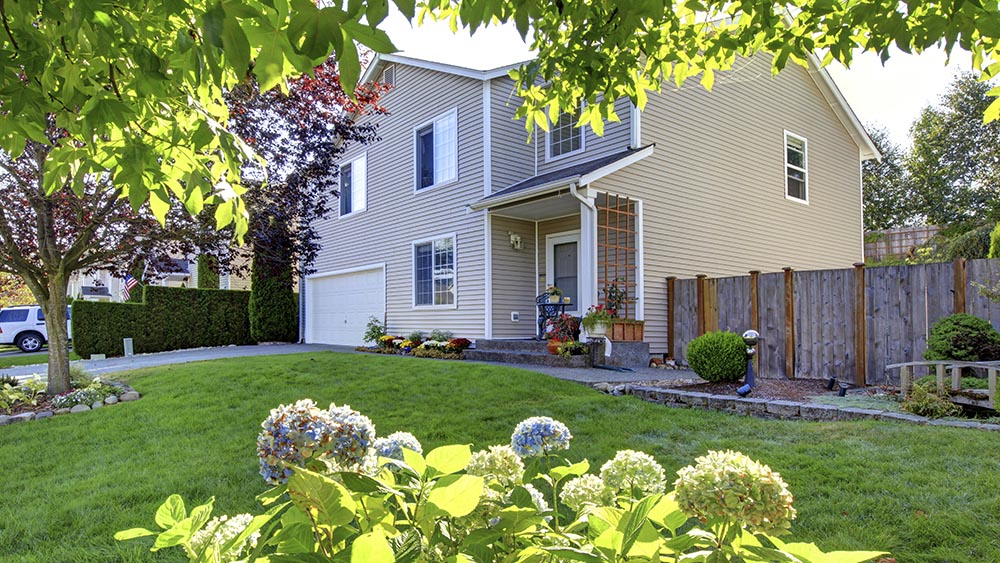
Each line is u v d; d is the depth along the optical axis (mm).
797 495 3148
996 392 4777
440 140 12297
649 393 6668
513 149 11508
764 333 8555
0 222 6656
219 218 2490
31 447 4680
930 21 2441
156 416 5516
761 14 2963
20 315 19688
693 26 3410
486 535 1130
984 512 2803
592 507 1394
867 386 7395
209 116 2371
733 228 11430
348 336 15281
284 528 1065
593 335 9008
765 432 4703
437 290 12180
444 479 1104
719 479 1109
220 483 3586
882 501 3004
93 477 3803
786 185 12703
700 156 10914
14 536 2879
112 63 1955
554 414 5359
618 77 3266
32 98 1798
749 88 12000
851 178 14516
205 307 16141
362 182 14781
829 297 7895
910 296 7156
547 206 10289
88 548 2725
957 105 23891
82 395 6484
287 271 7977
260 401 5984
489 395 6133
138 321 14805
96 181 5832
